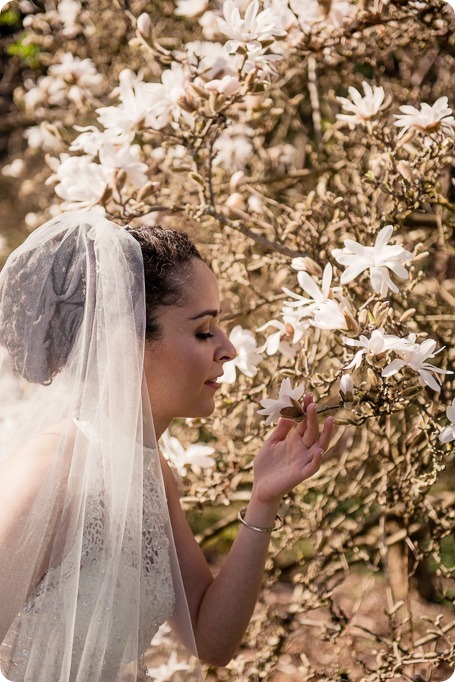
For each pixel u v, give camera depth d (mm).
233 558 1787
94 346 1630
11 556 1522
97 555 1582
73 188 2160
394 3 2271
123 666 1573
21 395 1729
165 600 1691
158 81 3467
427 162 2020
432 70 3305
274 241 2377
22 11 3781
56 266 1679
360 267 1718
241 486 3545
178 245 1747
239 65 2094
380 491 2543
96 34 3516
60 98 3170
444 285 3102
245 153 3020
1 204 4730
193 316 1721
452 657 2303
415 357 1681
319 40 2359
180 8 2568
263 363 2660
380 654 2412
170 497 1957
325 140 3057
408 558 3148
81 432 1615
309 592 2787
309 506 2842
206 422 2475
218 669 2793
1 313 1705
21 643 1552
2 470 1613
